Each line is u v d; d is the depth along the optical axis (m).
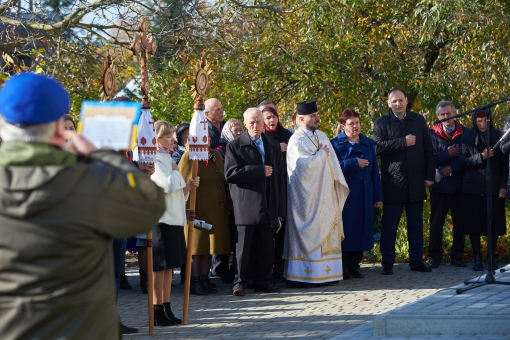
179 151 8.74
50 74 10.98
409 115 9.48
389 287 8.41
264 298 7.94
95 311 2.49
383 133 9.48
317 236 8.55
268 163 8.25
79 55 11.59
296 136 8.78
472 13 13.63
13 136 2.48
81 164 2.50
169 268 6.52
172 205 6.59
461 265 9.88
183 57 12.69
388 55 14.34
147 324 6.71
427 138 9.52
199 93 6.83
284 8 14.12
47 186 2.40
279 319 6.74
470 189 9.41
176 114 13.85
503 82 14.92
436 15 13.41
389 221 9.41
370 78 14.31
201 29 12.47
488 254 6.81
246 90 14.85
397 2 14.37
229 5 13.06
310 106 8.75
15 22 11.35
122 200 2.50
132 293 8.66
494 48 13.96
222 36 13.00
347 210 9.07
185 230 8.27
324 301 7.62
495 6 13.97
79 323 2.46
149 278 6.25
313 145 8.72
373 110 14.24
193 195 6.71
